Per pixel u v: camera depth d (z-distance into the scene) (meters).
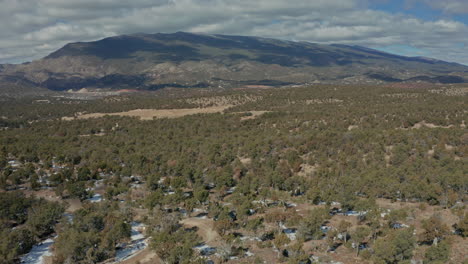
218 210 73.69
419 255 53.69
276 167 111.19
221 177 97.00
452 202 75.62
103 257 56.22
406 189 82.00
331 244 58.59
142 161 115.75
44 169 110.06
